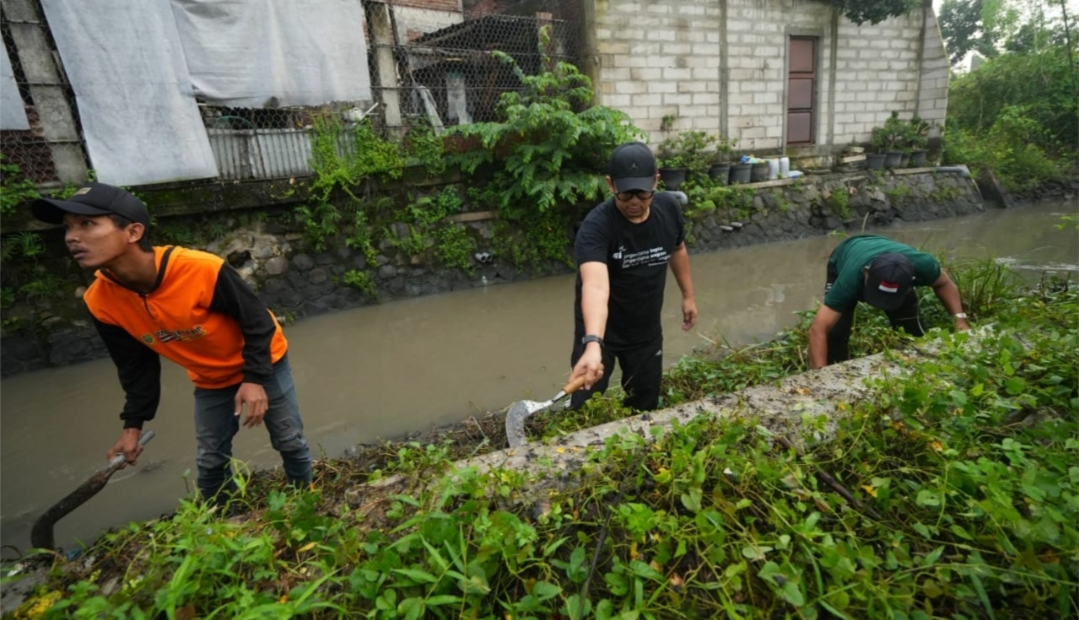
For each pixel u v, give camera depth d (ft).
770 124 35.96
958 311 10.39
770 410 6.29
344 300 22.47
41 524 6.84
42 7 17.19
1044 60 49.80
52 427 13.60
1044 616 4.01
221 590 4.09
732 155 34.86
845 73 37.99
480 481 4.94
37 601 4.23
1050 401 6.17
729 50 33.35
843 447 5.47
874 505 4.89
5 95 17.03
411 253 23.68
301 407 14.08
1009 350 6.90
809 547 4.21
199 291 6.82
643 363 10.23
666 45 31.32
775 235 32.40
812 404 6.35
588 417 9.12
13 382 16.56
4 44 16.92
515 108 24.66
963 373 6.54
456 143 25.05
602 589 4.30
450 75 29.40
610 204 8.89
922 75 40.73
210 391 8.00
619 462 5.26
